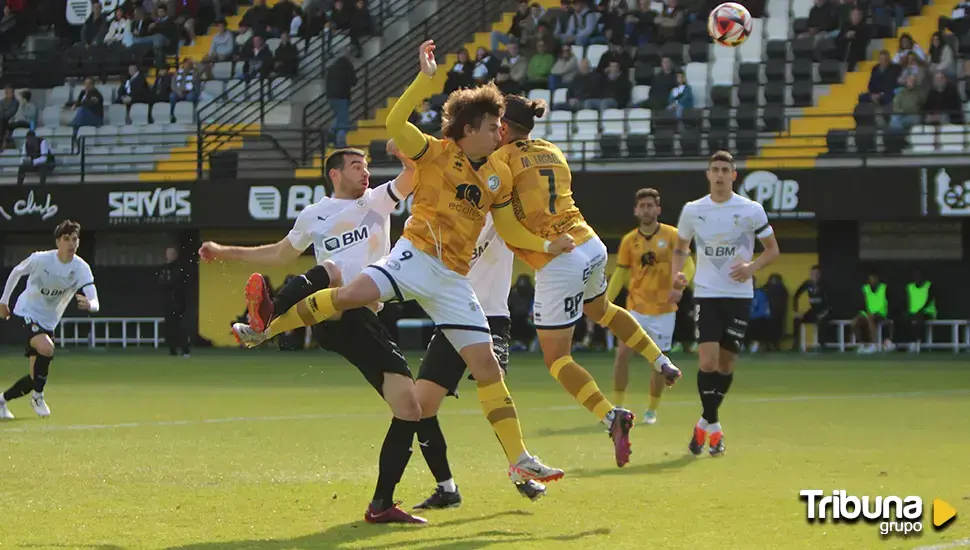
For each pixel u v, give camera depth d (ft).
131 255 149.69
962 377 92.63
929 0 150.92
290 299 34.50
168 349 140.77
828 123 136.67
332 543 30.53
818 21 144.25
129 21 167.43
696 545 30.04
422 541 30.76
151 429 59.16
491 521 33.65
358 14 157.58
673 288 51.98
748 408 68.54
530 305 132.26
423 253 32.99
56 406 72.59
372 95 153.79
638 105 139.23
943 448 49.73
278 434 56.70
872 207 123.03
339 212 37.81
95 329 150.71
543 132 140.97
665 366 40.83
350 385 88.99
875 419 62.23
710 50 146.30
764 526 32.55
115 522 33.58
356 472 43.65
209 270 145.79
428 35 161.27
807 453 48.37
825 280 131.75
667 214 126.93
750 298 50.26
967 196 120.88
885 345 127.24
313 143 149.69
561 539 30.91
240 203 135.64
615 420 36.17
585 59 142.92
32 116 159.43
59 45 173.78
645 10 149.59
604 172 128.06
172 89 156.66
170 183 137.18
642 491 38.73
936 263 130.11
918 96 131.13
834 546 29.94
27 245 151.84
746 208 50.52
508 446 33.32
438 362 35.76
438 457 35.91
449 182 33.01
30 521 33.68
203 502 36.81
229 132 142.41
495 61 143.74
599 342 131.95
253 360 121.29
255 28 161.38
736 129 134.72
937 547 29.71
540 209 38.55
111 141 154.40
